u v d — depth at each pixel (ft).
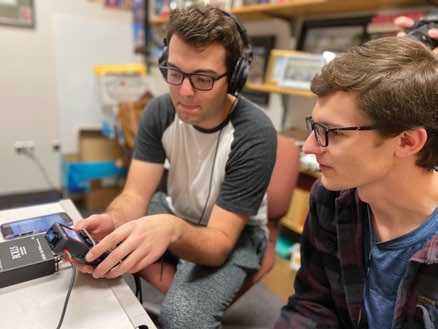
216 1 6.44
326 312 2.39
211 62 2.57
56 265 1.84
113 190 7.73
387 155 1.53
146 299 2.86
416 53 1.49
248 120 3.05
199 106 2.74
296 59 5.21
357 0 4.31
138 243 1.88
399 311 1.82
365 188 1.77
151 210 3.49
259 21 6.55
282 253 5.71
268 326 4.42
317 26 5.51
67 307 1.61
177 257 2.90
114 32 8.79
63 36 8.09
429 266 1.72
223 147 3.06
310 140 1.67
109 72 7.79
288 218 5.59
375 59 1.48
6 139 7.93
